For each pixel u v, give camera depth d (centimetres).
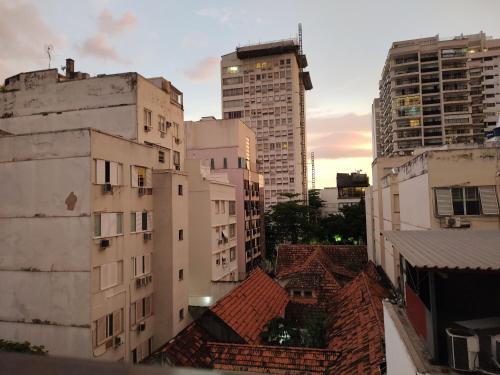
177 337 1750
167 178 2366
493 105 8350
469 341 514
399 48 7662
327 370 1350
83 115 2584
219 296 3025
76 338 1767
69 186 1822
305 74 9850
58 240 1825
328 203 8712
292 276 2605
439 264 553
